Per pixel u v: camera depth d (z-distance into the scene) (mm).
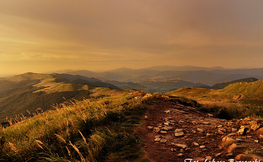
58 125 5508
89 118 5805
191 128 6152
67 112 8359
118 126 5887
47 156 3869
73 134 4801
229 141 4066
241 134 4613
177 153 3912
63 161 3395
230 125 6016
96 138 4418
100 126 5656
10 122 6617
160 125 6484
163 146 4398
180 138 5031
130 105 9219
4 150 4172
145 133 5512
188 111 10312
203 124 6820
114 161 3580
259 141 3852
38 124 7027
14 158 3854
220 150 3816
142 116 7684
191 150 4035
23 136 5320
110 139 4547
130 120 6695
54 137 4711
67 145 4172
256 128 4555
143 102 10906
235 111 11297
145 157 3709
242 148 3488
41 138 4684
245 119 5762
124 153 3932
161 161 3504
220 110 10367
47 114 8992
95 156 3637
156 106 10328
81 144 4176
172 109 9891
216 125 6395
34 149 4070
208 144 4352
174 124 6688
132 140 4621
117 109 7941
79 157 3754
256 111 9891
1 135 5414
